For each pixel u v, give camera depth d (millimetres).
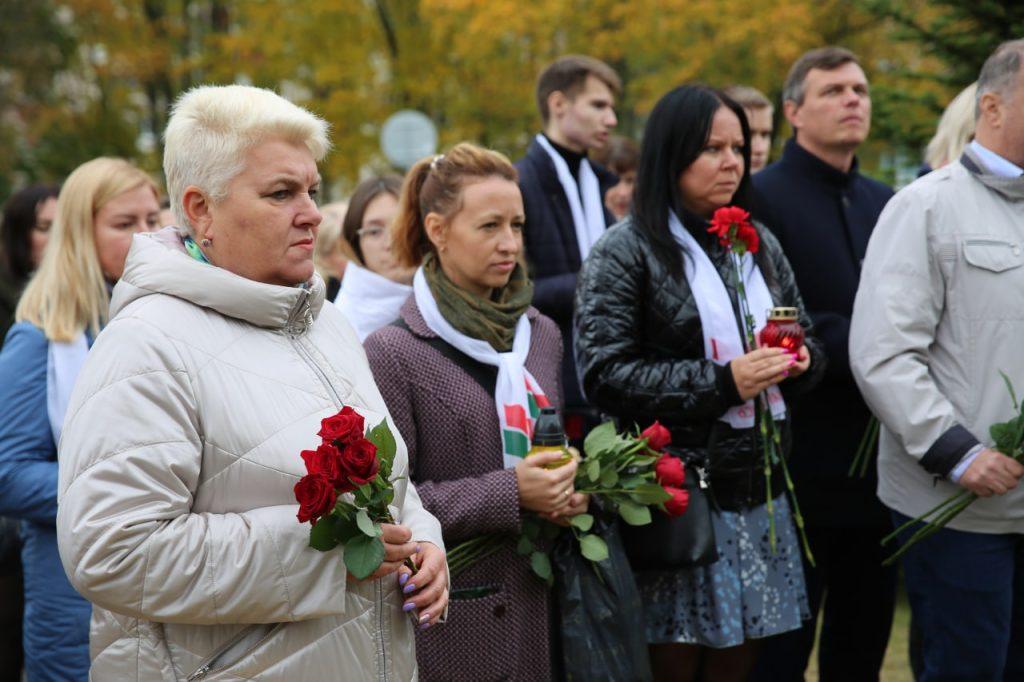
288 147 2502
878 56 13875
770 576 3916
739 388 3715
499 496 3250
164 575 2229
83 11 18406
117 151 19594
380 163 16719
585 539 3383
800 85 4961
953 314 3920
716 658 4008
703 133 3928
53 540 3699
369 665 2498
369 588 2529
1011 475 3684
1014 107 3855
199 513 2387
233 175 2457
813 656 6105
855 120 4875
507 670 3330
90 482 2256
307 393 2500
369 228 4797
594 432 3529
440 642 3297
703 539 3701
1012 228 3910
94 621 2445
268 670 2369
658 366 3830
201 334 2418
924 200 3959
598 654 3410
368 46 16688
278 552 2312
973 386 3875
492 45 14969
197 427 2371
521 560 3400
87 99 19984
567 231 5590
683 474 3578
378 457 2461
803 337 3855
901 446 4051
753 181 4996
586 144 5766
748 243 3906
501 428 3389
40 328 3727
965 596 3898
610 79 5777
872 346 3951
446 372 3398
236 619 2287
